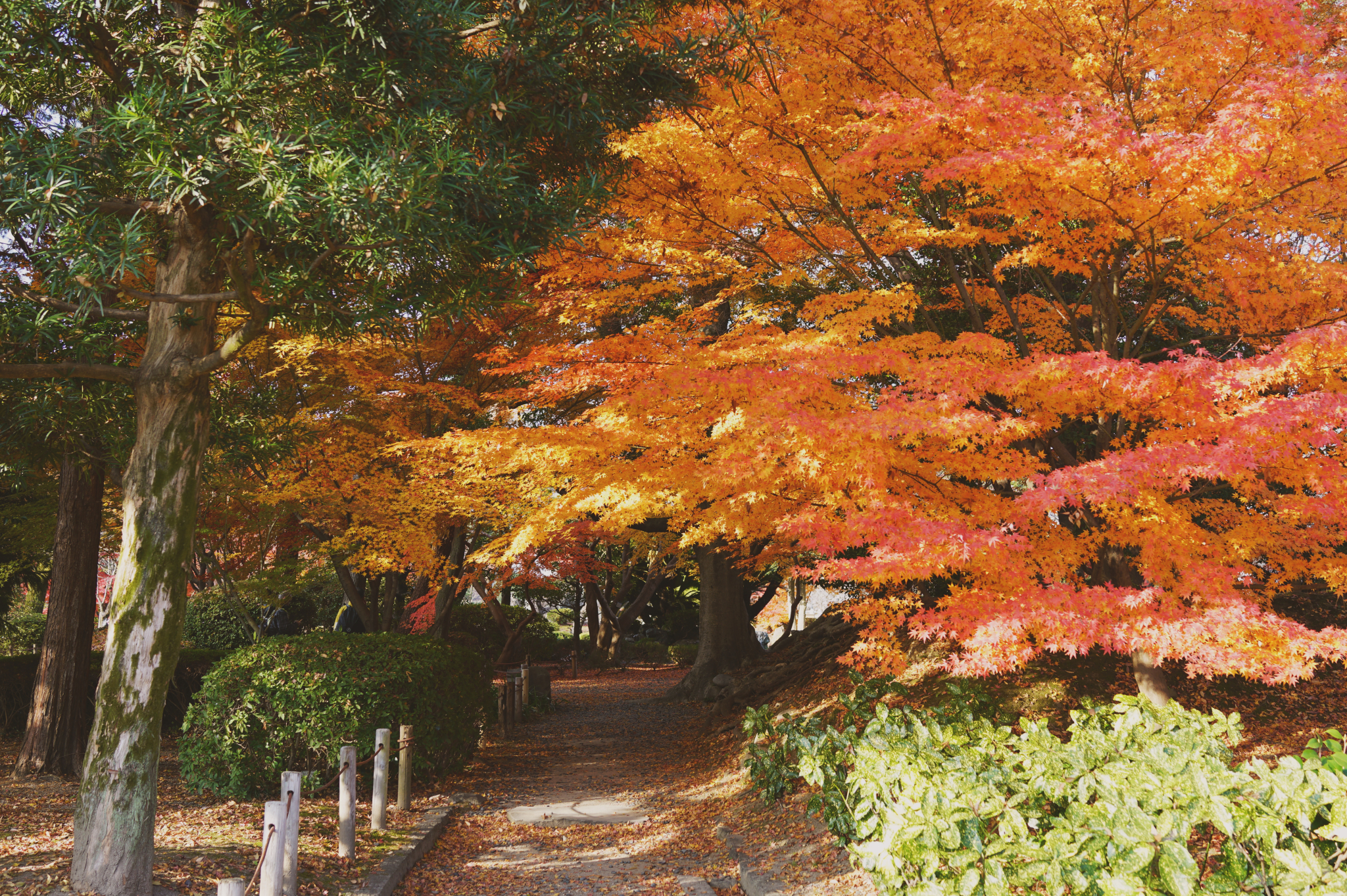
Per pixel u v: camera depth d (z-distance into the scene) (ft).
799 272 26.18
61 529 32.76
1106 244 20.42
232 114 15.16
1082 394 17.81
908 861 13.17
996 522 19.04
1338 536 18.49
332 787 28.60
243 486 36.45
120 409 22.68
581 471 24.22
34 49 16.98
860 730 26.89
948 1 21.94
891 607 19.72
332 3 16.84
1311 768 10.34
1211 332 25.17
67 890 16.46
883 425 16.97
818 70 22.89
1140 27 21.11
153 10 18.35
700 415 21.97
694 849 24.98
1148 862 9.96
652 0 21.61
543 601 105.50
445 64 18.31
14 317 16.48
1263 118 16.51
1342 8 20.99
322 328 19.29
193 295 17.34
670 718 53.42
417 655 30.96
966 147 19.65
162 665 17.44
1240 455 15.21
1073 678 29.94
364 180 14.43
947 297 32.78
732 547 40.86
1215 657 15.21
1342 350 15.60
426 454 33.68
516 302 20.10
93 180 17.15
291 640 30.17
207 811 25.61
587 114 20.59
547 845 25.72
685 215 25.54
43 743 31.30
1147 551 17.78
